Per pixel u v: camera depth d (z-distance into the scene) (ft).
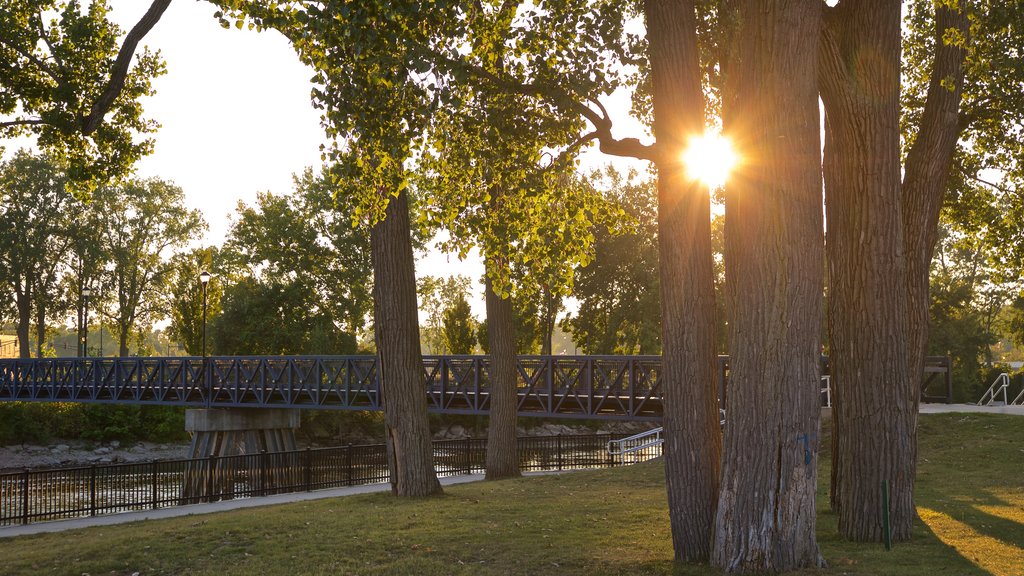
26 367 125.80
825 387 70.69
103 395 117.50
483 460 81.05
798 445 24.81
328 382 90.27
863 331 30.66
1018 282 60.49
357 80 30.55
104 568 30.19
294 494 58.70
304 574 27.76
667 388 28.02
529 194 35.55
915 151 36.42
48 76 48.11
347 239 172.76
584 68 31.32
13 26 45.98
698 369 27.71
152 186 200.23
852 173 30.99
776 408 24.76
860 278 30.76
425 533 34.42
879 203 30.55
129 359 112.78
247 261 174.81
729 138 26.17
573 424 174.40
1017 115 43.34
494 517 38.50
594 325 160.86
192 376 105.81
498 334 70.18
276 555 31.04
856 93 30.63
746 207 25.39
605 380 70.49
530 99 35.86
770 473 24.79
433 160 39.78
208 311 173.47
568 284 39.88
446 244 41.47
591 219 40.86
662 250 28.30
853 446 30.76
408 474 48.32
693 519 27.32
